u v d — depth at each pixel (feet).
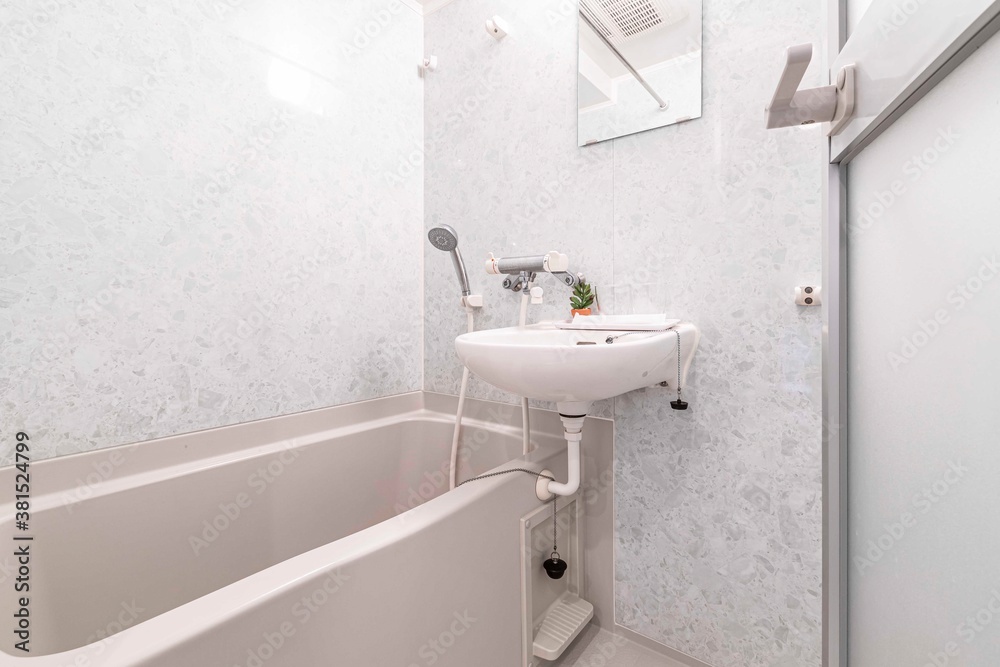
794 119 1.97
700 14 3.57
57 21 3.00
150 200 3.43
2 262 2.82
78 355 3.11
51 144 2.98
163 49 3.48
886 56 1.44
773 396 3.30
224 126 3.84
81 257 3.12
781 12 3.22
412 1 5.54
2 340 2.83
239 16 3.94
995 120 0.93
